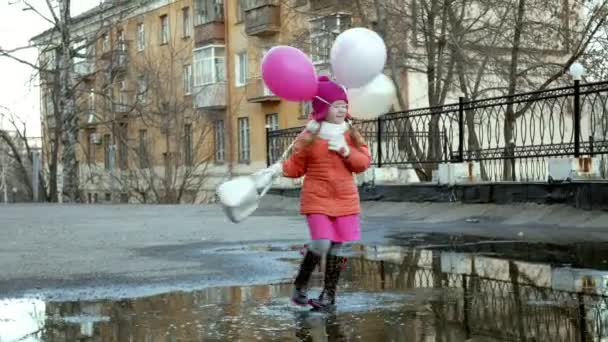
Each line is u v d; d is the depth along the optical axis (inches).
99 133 1855.3
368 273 224.1
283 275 224.8
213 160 1562.5
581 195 375.9
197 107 1396.4
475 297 177.3
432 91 740.7
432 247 291.0
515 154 492.1
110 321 156.2
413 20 728.3
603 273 209.5
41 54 1151.6
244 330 146.3
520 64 746.8
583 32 705.6
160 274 228.1
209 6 1528.1
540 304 165.6
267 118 1432.1
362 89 184.2
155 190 1272.1
